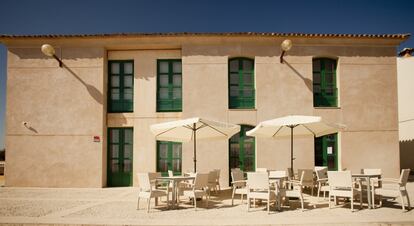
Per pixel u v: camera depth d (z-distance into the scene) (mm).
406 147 20562
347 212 8406
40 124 14945
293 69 15086
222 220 7629
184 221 7574
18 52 15164
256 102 14977
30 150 14859
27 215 8445
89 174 14703
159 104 15477
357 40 15273
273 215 8188
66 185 14680
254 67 15273
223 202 10375
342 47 15281
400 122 21062
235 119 14875
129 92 15633
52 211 8984
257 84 15031
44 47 13891
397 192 8555
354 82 15195
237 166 14883
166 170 15211
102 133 14859
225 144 14758
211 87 14961
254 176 8680
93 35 14859
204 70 15023
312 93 15023
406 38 15047
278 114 14930
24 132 14922
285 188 9977
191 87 14961
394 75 15250
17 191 13430
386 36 15000
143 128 15305
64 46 15234
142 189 9234
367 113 15102
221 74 15023
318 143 15164
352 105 15102
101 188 14453
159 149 15297
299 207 9242
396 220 7348
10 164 14812
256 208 9211
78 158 14781
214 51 15109
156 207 9547
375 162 14898
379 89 15203
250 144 14977
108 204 10148
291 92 15023
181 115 15250
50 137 14891
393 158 14938
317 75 15477
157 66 15680
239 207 9430
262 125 9805
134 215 8383
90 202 10562
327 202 9953
